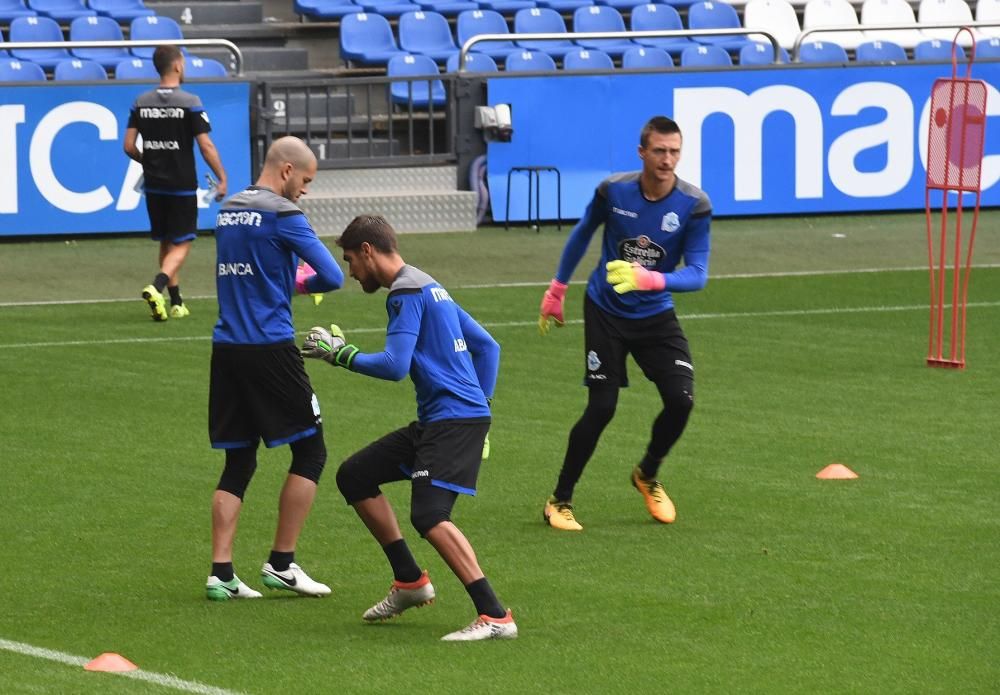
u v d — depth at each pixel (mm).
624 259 25375
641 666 18766
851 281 49750
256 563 23438
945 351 39656
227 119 56469
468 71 61219
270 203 21375
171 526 25234
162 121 42469
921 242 57062
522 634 20047
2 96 53875
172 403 33719
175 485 27609
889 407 33750
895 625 20297
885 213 63219
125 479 27938
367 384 36000
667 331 25250
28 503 26406
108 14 65312
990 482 27828
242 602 21562
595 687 18016
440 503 19844
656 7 70438
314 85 58000
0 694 17688
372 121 62688
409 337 19859
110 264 51469
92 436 30938
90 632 20141
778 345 40406
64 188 55000
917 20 75000
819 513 25953
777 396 34781
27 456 29406
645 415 33188
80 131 54844
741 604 21250
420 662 18938
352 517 25938
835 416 32938
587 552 23906
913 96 62469
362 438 30969
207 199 57000
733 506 26438
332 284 21625
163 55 42250
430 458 20000
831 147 61969
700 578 22500
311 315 43781
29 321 42688
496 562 23406
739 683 18156
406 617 20938
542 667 18734
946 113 37875
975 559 23312
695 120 60562
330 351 19844
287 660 19016
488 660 19000
